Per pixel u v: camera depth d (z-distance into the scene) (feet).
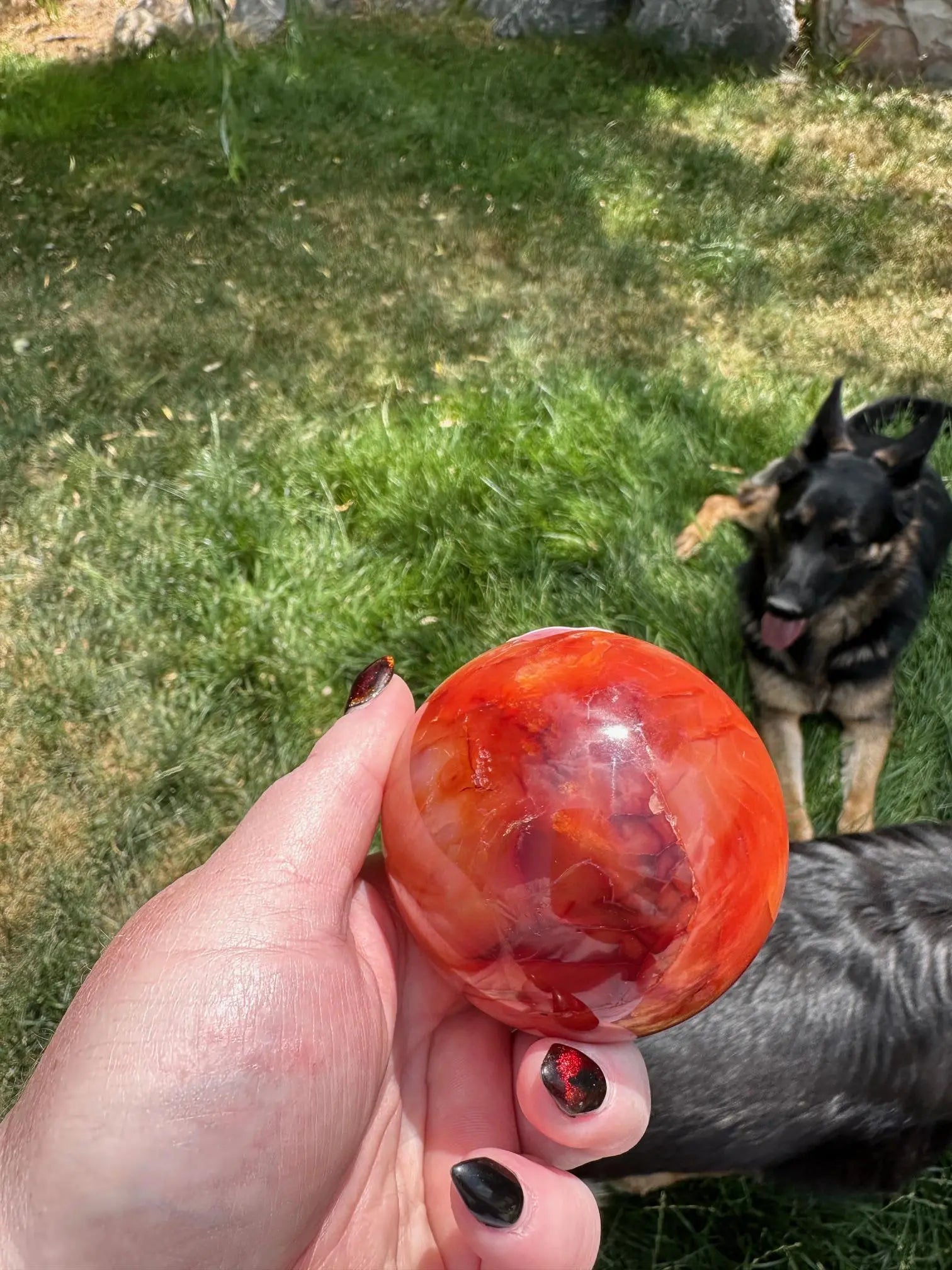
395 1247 0.61
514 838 0.42
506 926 0.42
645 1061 0.85
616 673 0.45
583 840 0.41
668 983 0.43
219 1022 0.54
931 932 0.93
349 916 0.63
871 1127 0.91
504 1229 0.53
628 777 0.42
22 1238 0.48
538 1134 0.63
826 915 0.93
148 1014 0.54
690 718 0.44
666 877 0.41
